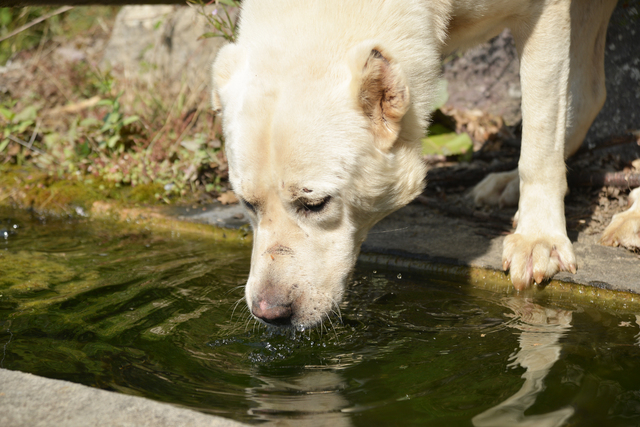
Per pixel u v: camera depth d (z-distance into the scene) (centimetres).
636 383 85
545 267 106
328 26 98
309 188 94
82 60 222
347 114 95
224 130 99
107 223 137
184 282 109
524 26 110
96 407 79
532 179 111
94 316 100
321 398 84
